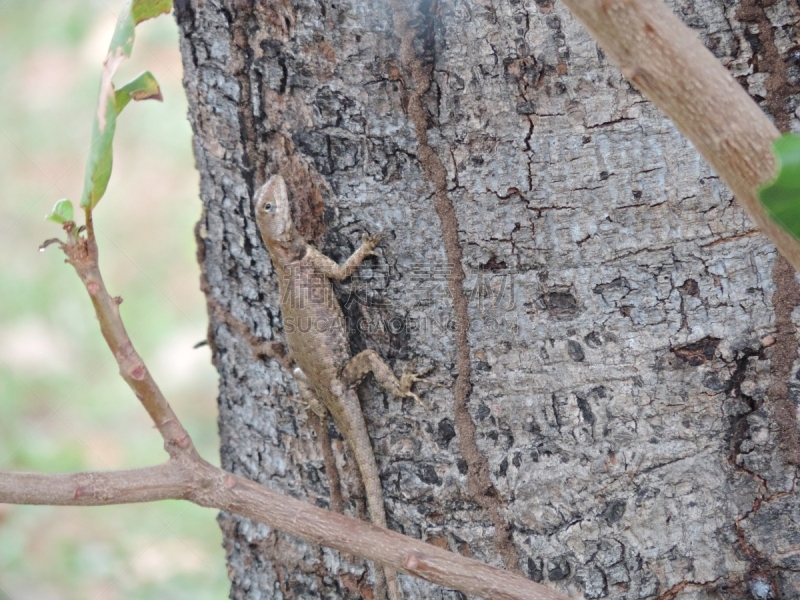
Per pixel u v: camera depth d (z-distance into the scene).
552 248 2.00
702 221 1.99
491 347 2.01
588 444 2.01
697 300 2.00
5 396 2.58
